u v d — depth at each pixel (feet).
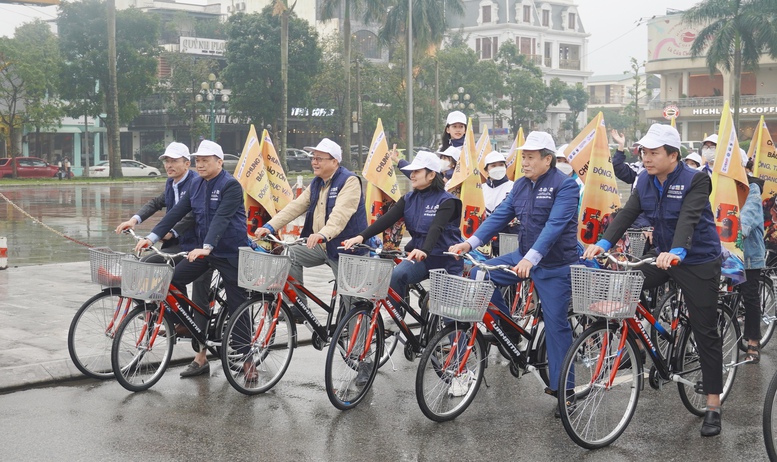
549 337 19.56
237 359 21.70
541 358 20.77
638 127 214.28
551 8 291.58
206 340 23.12
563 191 19.19
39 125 146.10
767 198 27.50
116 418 19.61
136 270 20.99
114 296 22.99
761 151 27.32
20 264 46.62
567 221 19.01
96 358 22.89
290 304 23.29
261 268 20.97
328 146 22.71
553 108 279.90
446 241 21.48
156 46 155.53
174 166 24.08
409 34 116.88
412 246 21.77
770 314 27.27
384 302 21.18
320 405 20.93
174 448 17.61
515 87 211.82
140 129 188.55
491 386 22.97
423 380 19.20
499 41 278.67
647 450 17.89
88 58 142.31
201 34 224.12
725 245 22.66
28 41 152.15
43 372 22.62
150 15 150.61
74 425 19.04
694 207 17.94
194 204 23.26
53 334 27.37
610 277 16.89
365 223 23.38
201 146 22.59
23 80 140.87
